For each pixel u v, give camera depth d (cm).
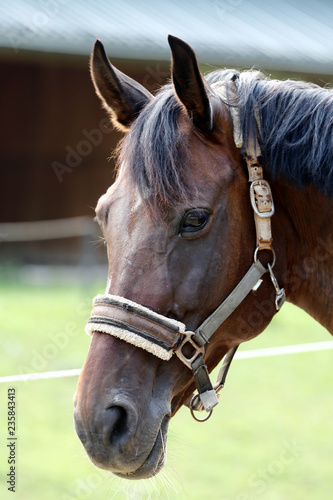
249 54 1488
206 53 1452
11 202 1755
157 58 1412
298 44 1625
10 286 1427
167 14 1659
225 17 1712
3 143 1727
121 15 1588
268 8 1869
